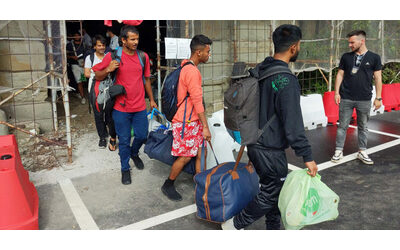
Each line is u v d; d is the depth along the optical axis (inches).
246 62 317.1
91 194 151.3
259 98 99.5
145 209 138.9
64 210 137.6
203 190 120.3
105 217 132.6
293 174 101.3
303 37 301.1
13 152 125.2
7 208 112.6
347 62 182.7
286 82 93.6
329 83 317.4
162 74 309.3
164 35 333.4
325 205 100.8
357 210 137.5
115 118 155.6
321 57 314.3
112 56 148.9
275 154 100.0
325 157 201.2
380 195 150.4
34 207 124.6
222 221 117.2
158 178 168.2
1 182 112.0
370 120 292.0
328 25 312.7
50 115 235.5
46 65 213.5
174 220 130.6
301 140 94.0
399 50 372.8
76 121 270.8
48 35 175.6
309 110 264.4
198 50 131.8
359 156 192.1
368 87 180.1
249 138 99.6
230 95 102.1
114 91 146.7
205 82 294.7
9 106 214.7
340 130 190.4
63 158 190.9
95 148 208.8
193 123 135.7
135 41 146.7
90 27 498.3
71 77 359.9
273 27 288.5
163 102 138.6
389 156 200.4
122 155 159.8
